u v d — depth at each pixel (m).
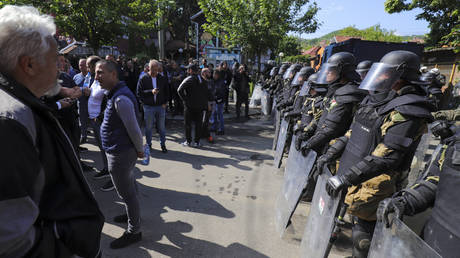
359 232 2.07
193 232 2.80
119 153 2.36
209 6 11.83
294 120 4.10
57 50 1.01
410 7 13.38
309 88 3.59
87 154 5.04
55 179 0.99
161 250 2.51
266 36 11.23
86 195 1.08
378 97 1.94
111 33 7.45
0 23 0.88
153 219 3.01
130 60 8.60
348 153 2.10
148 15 8.13
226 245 2.61
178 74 8.91
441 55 11.62
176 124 7.76
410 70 1.82
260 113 9.81
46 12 6.69
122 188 2.43
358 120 2.08
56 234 0.97
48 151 0.94
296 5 11.17
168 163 4.77
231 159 5.06
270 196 3.65
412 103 1.72
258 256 2.47
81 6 6.74
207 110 5.77
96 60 3.98
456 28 5.09
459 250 1.10
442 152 1.43
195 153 5.36
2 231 0.78
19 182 0.80
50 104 1.45
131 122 2.30
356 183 1.74
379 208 1.40
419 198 1.37
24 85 0.96
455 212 1.13
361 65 3.39
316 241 1.94
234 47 12.66
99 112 3.83
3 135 0.77
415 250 1.13
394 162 1.73
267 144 6.10
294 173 2.69
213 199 3.53
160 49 10.52
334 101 2.58
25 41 0.89
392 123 1.77
